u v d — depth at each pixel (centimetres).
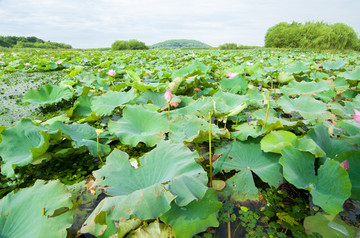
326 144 179
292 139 177
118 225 125
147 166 149
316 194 133
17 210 125
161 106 304
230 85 384
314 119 229
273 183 157
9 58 1210
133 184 135
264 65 793
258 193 157
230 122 279
